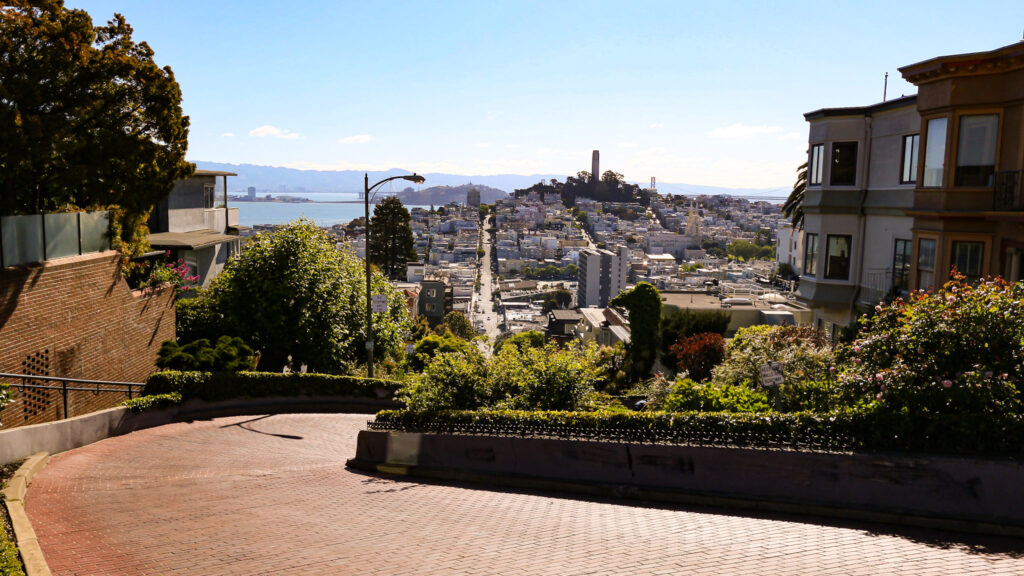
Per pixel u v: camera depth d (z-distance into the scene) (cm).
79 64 1606
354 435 1811
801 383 1206
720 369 1686
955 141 1602
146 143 1794
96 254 1842
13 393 1473
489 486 1088
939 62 1595
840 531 723
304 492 1026
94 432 1520
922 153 1716
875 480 783
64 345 1672
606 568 613
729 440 902
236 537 744
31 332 1543
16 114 1492
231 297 2691
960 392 798
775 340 1684
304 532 769
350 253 3241
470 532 764
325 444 1644
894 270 2014
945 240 1639
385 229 9512
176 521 820
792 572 584
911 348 870
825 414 868
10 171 1536
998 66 1509
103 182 1758
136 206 1930
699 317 3238
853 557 625
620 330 4728
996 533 704
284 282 2658
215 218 4191
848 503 798
